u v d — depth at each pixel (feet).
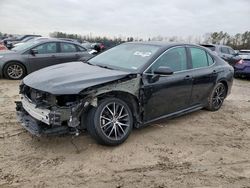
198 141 16.62
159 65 16.79
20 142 14.98
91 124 14.20
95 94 13.92
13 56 32.27
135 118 16.03
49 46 34.04
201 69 19.86
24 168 12.63
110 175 12.51
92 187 11.59
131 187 11.75
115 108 14.92
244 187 12.30
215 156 14.92
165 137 16.81
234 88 34.55
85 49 36.55
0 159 13.24
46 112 13.46
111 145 14.92
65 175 12.29
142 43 18.93
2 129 16.51
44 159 13.44
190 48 19.45
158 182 12.22
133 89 15.34
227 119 20.93
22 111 15.87
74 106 13.51
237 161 14.56
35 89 14.01
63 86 13.44
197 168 13.58
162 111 17.33
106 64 17.44
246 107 24.80
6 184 11.44
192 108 19.80
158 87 16.47
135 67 16.24
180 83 17.83
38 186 11.44
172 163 13.89
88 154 14.14
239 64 42.91
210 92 21.31
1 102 22.18
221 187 12.17
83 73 15.14
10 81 31.60
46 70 16.39
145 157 14.26
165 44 18.30
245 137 17.79
